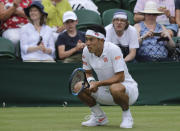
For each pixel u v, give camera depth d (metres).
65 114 20.06
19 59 25.88
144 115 19.55
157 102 25.53
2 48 24.78
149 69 25.39
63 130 13.72
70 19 25.61
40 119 17.73
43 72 24.52
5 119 17.77
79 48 25.33
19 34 26.61
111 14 29.56
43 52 25.50
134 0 31.95
